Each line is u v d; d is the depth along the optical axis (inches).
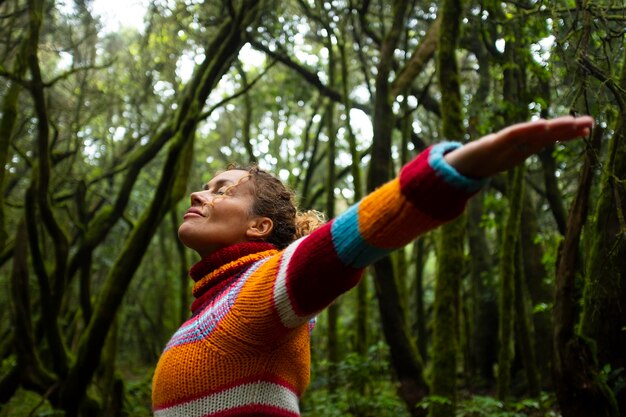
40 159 239.5
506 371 256.8
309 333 63.9
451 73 207.2
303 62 421.7
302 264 49.7
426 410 250.4
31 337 258.1
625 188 148.9
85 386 249.9
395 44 262.2
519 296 302.4
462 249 208.5
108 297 243.8
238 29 265.4
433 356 205.8
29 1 227.1
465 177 43.0
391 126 258.4
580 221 152.0
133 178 316.2
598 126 143.0
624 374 153.7
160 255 701.3
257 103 493.0
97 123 450.6
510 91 265.1
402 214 45.1
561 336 151.1
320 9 331.6
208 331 56.5
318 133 464.4
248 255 61.5
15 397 385.4
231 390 55.1
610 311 153.8
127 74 434.0
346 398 288.8
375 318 603.2
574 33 147.6
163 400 58.7
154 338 585.9
